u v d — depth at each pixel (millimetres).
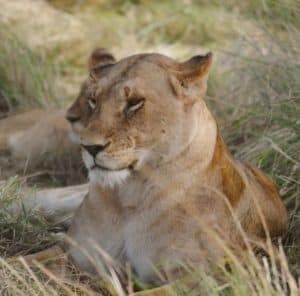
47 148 12500
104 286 8328
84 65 15570
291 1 11930
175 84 8047
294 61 11531
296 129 10594
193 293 7996
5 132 12812
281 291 7848
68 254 8711
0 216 9867
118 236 8414
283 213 9539
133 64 8062
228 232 8430
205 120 8266
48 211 10453
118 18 17188
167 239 8258
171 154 8094
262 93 11625
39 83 14031
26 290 8234
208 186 8305
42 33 15875
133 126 7895
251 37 12555
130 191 8250
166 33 16641
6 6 16047
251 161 10766
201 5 17250
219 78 12891
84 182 12211
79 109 8172
